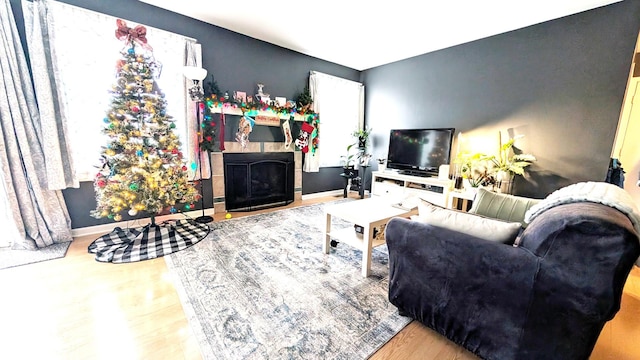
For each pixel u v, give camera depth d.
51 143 2.27
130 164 2.36
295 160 4.26
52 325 1.40
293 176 4.27
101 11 2.49
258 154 3.80
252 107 3.49
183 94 2.97
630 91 3.06
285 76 3.95
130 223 2.91
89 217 2.68
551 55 2.79
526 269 1.03
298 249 2.46
